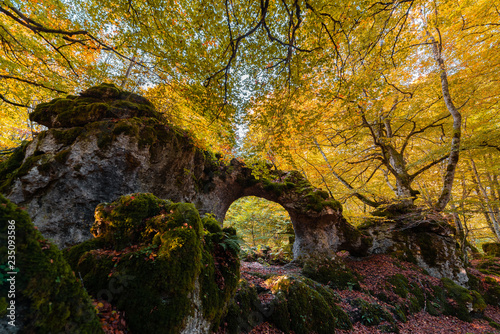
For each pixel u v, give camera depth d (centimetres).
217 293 313
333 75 530
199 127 610
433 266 940
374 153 1166
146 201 338
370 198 1254
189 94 550
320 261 843
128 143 514
